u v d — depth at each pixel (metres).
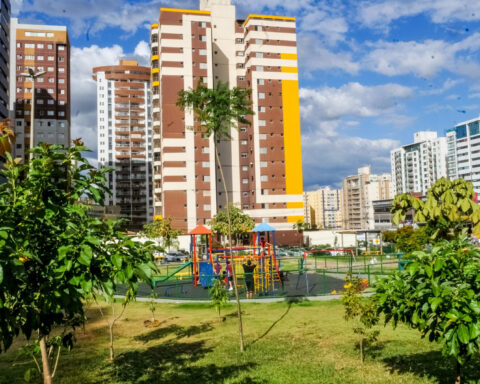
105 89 131.88
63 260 3.85
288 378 8.68
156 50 83.19
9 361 10.71
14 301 3.97
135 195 129.75
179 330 13.93
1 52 70.00
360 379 8.45
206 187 73.44
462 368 8.76
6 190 4.41
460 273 5.60
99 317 16.50
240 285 23.94
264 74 80.81
